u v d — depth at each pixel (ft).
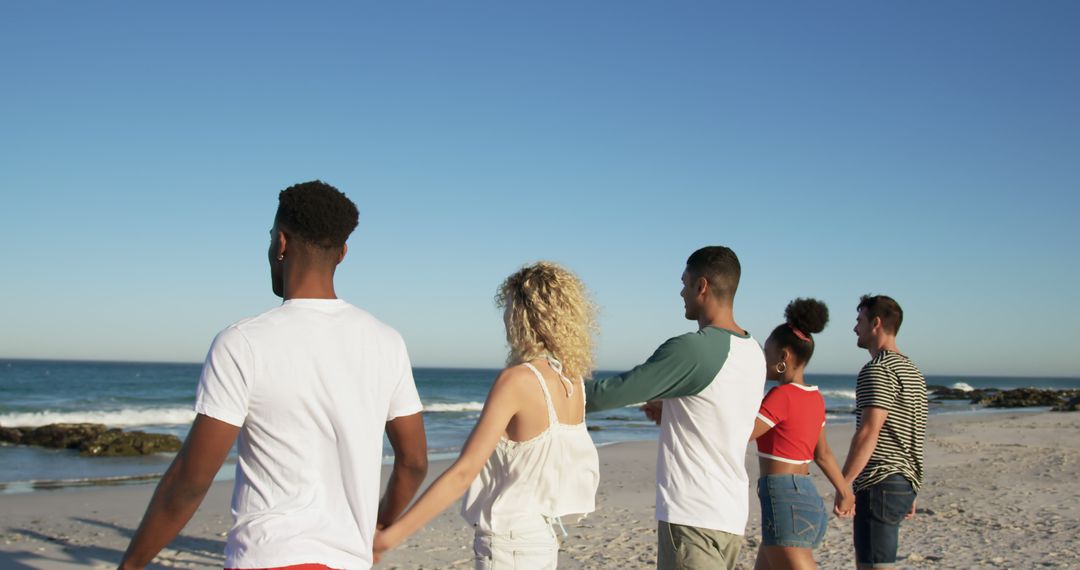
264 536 6.31
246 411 6.48
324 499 6.61
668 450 9.73
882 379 12.72
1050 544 23.15
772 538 11.12
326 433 6.70
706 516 9.38
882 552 12.80
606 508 30.63
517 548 7.95
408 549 22.66
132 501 31.71
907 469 12.80
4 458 49.78
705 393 9.45
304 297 7.06
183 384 175.01
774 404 11.18
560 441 8.24
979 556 21.58
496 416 7.90
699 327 10.37
